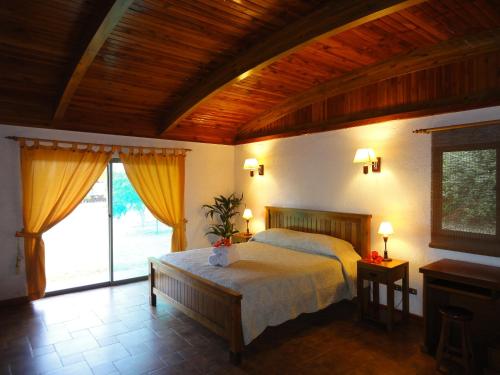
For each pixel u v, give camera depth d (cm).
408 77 363
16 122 411
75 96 415
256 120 559
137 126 506
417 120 354
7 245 411
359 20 268
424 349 294
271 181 542
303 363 278
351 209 421
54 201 433
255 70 361
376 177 392
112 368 272
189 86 433
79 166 451
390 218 378
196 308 328
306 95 467
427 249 346
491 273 271
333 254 377
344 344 310
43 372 267
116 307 406
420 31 309
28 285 416
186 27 316
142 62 370
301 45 312
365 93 405
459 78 322
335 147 439
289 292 314
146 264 566
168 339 322
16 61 346
